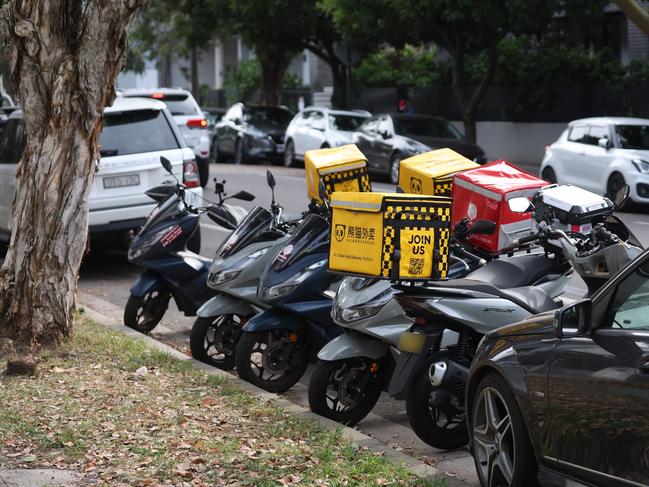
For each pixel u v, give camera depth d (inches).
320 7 1472.7
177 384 397.4
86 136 439.8
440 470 319.9
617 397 234.5
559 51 1533.0
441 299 318.0
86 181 445.7
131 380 400.2
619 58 1571.1
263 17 1695.4
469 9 1264.8
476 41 1384.1
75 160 439.8
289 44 1765.5
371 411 396.2
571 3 1263.5
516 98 1572.3
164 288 491.8
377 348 350.6
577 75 1513.3
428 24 1350.9
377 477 291.3
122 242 774.5
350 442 326.0
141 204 666.8
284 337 403.2
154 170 669.3
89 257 762.8
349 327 351.3
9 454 307.6
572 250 349.7
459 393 326.3
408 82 1803.6
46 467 297.7
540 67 1521.9
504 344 275.9
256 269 423.8
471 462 330.0
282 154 1583.4
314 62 2303.2
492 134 1630.2
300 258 388.8
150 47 2464.3
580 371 246.2
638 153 984.9
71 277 450.0
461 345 323.6
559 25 1382.9
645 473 227.8
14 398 366.3
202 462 302.7
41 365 417.4
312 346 402.9
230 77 2440.9
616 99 1455.5
